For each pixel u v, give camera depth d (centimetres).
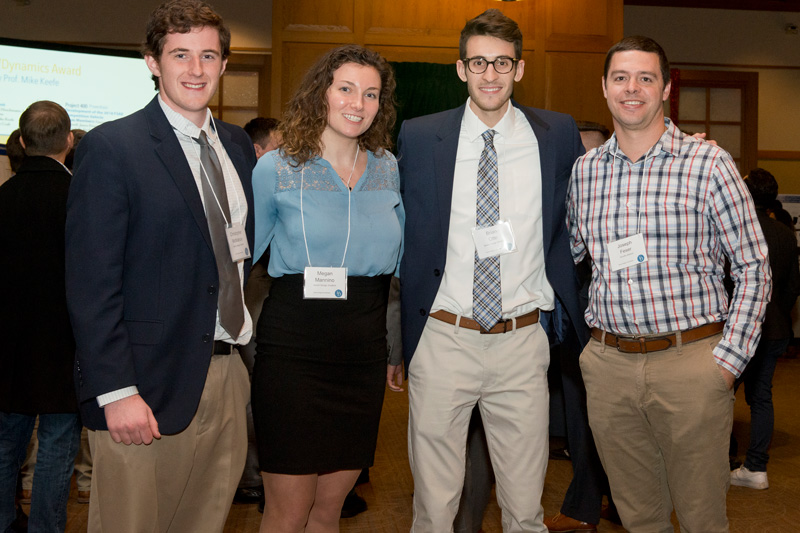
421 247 222
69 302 163
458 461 221
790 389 645
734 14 945
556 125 231
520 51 220
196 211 175
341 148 212
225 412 186
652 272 208
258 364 205
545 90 754
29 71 497
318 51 728
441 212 220
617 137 218
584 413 278
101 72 518
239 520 313
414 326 223
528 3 752
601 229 217
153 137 175
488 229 216
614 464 224
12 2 791
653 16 938
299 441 200
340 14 732
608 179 217
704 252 208
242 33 816
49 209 267
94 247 163
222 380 184
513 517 220
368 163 219
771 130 961
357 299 208
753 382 378
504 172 222
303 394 200
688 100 954
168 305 172
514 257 219
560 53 756
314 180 207
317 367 202
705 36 944
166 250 172
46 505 262
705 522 208
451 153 222
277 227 211
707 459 204
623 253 211
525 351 221
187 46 175
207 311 177
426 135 228
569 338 242
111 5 801
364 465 211
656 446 222
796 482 383
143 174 170
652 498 225
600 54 760
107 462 169
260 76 820
